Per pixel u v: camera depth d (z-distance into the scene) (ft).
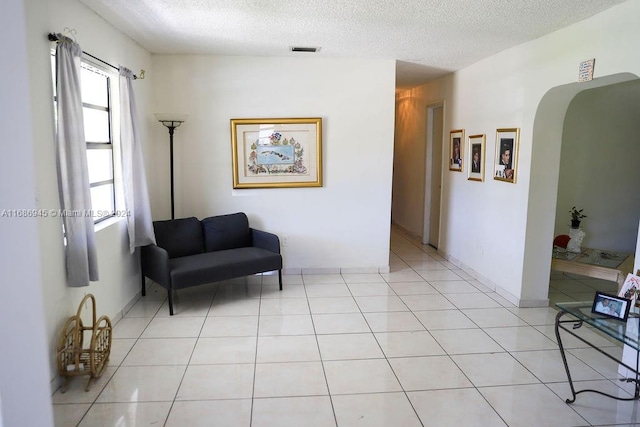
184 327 11.82
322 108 15.90
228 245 15.25
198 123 15.57
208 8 10.21
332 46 13.91
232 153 15.72
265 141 15.81
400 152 26.17
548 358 10.25
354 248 16.80
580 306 8.64
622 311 7.93
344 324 12.11
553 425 7.80
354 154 16.25
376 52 14.70
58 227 8.71
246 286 15.37
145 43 13.66
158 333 11.43
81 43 9.80
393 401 8.45
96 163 11.41
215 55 15.29
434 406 8.31
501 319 12.55
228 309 13.17
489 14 10.39
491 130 15.03
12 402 4.20
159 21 11.26
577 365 9.93
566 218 17.15
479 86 15.92
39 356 4.35
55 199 8.61
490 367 9.80
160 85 15.29
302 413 8.04
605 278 13.58
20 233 4.16
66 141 8.63
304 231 16.49
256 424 7.72
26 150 4.13
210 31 12.23
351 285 15.52
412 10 10.19
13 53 4.02
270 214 16.28
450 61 15.98
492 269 15.11
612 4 9.50
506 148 14.02
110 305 11.53
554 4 9.57
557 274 17.44
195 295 14.38
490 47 13.70
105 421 7.75
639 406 8.36
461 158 17.48
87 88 10.93
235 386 8.93
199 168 15.78
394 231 25.62
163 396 8.55
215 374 9.39
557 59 11.55
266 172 15.98
